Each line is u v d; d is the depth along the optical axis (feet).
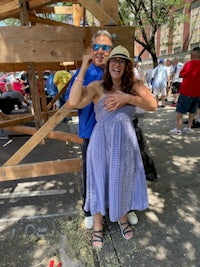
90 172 6.63
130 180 6.70
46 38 7.49
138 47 77.15
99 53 6.49
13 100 19.71
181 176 10.77
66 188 10.18
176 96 27.78
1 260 6.51
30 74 12.64
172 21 47.32
